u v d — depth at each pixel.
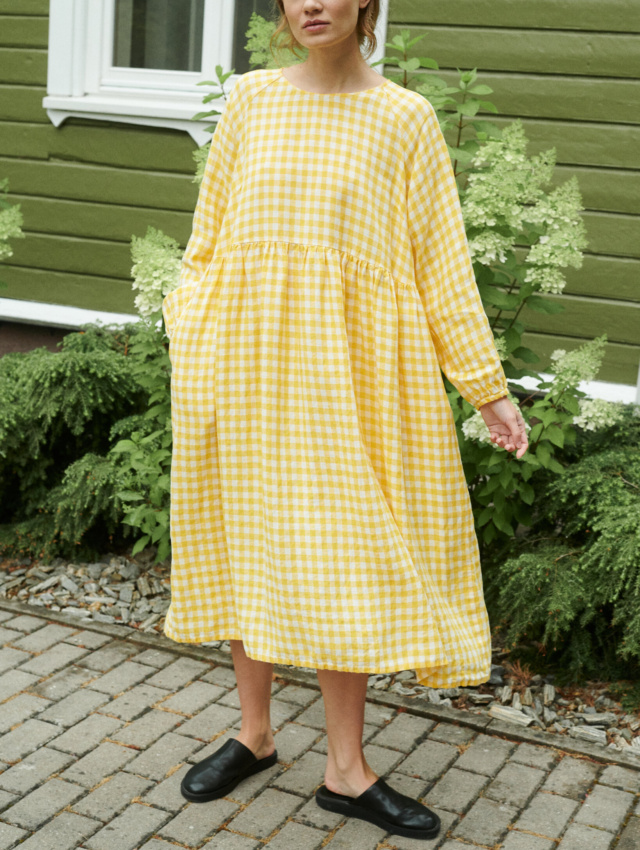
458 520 2.03
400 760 2.43
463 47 3.79
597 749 2.49
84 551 3.62
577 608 2.74
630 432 3.15
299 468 1.95
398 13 3.85
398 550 1.93
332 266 1.88
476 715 2.64
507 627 3.02
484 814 2.22
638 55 3.57
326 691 2.12
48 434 3.63
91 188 4.56
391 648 1.94
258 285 1.93
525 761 2.45
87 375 3.56
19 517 3.77
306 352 1.90
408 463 1.99
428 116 1.93
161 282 3.04
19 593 3.36
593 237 3.74
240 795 2.26
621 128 3.64
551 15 3.65
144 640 3.02
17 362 3.85
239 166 1.97
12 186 4.70
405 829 2.11
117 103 4.38
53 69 4.49
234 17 4.26
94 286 4.65
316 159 1.89
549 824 2.19
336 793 2.19
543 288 2.98
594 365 2.88
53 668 2.84
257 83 1.97
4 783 2.28
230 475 2.03
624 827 2.19
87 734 2.50
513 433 1.99
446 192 1.95
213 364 2.00
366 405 1.97
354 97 1.89
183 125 4.30
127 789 2.27
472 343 1.94
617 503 2.80
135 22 4.42
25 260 4.73
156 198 4.45
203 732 2.53
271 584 1.98
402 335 1.94
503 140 3.00
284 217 1.90
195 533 2.09
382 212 1.91
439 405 1.97
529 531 3.16
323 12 1.79
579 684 2.84
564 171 3.74
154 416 3.33
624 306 3.73
